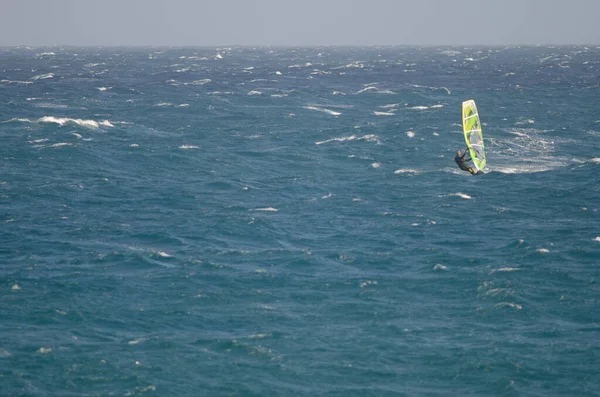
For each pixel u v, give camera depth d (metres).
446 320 119.06
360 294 128.50
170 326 116.38
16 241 153.50
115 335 113.12
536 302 125.00
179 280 133.75
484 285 130.88
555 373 102.75
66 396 96.25
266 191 197.25
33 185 198.50
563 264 141.38
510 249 149.38
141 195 191.25
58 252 147.62
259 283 132.88
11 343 109.12
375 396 98.00
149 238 156.62
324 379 101.62
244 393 98.06
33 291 127.81
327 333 114.38
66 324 116.25
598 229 162.12
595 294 127.81
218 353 107.94
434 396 97.94
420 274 137.38
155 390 98.12
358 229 163.62
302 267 140.88
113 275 135.88
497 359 105.94
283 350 108.94
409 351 108.88
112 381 99.94
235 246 152.75
